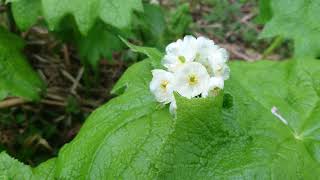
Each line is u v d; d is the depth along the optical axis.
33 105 0.24
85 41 0.24
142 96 0.15
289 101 0.16
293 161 0.13
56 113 0.25
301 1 0.20
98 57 0.24
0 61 0.21
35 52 0.27
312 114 0.16
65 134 0.24
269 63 0.18
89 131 0.15
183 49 0.14
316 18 0.20
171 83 0.14
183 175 0.12
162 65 0.15
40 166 0.16
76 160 0.14
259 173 0.13
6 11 0.25
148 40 0.24
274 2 0.20
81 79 0.26
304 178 0.13
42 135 0.24
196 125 0.12
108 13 0.19
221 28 0.32
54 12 0.19
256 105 0.15
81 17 0.19
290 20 0.20
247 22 0.32
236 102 0.14
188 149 0.12
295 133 0.15
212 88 0.13
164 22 0.25
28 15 0.21
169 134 0.12
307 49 0.19
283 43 0.30
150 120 0.14
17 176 0.15
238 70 0.18
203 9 0.33
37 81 0.22
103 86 0.26
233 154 0.13
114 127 0.14
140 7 0.19
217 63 0.14
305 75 0.17
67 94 0.25
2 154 0.16
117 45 0.24
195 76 0.13
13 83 0.21
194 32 0.30
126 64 0.27
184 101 0.12
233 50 0.31
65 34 0.24
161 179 0.12
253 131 0.14
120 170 0.13
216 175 0.12
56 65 0.27
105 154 0.14
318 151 0.14
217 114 0.13
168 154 0.12
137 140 0.14
